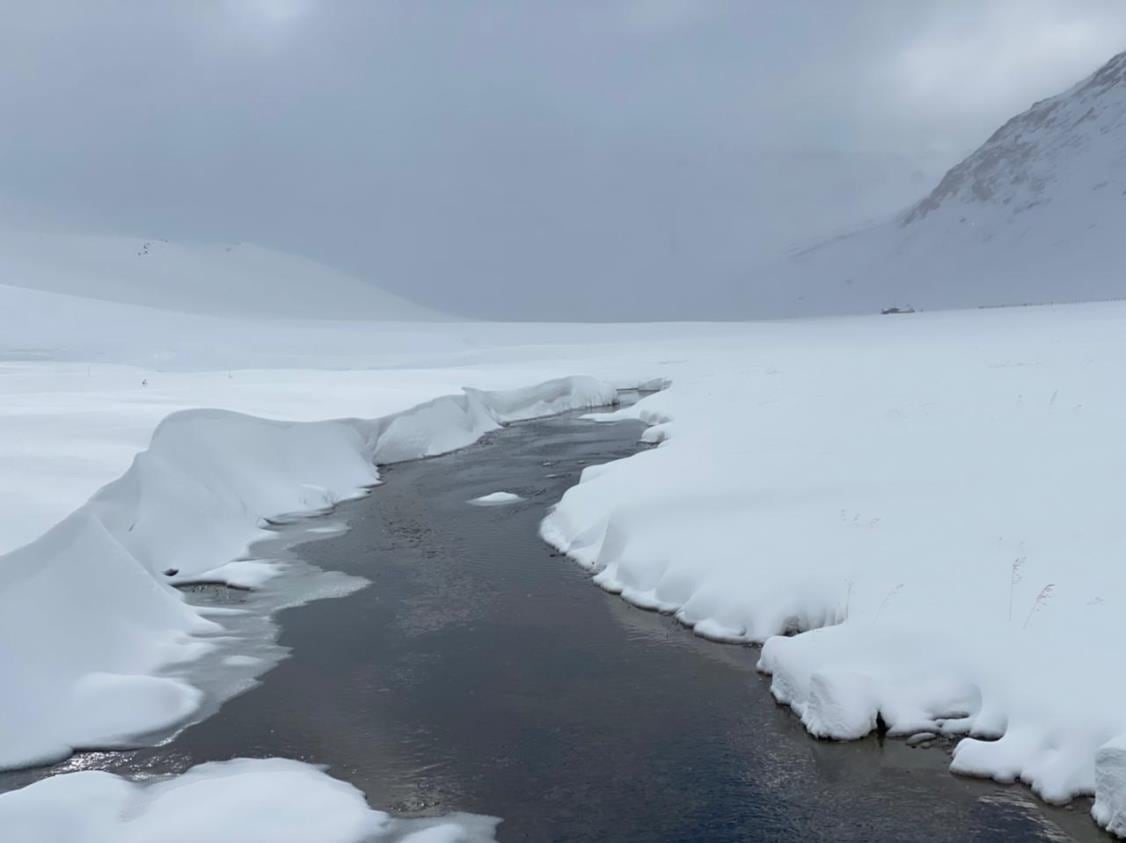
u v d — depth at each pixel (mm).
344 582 14000
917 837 7023
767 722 9031
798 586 10898
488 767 8367
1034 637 8633
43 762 8633
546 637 11492
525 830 7348
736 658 10516
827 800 7609
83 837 7152
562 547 15305
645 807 7641
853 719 8523
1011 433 15664
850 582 10570
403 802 7789
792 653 9453
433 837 7203
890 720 8539
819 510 12781
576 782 8078
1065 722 7645
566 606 12594
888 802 7516
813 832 7172
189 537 14969
